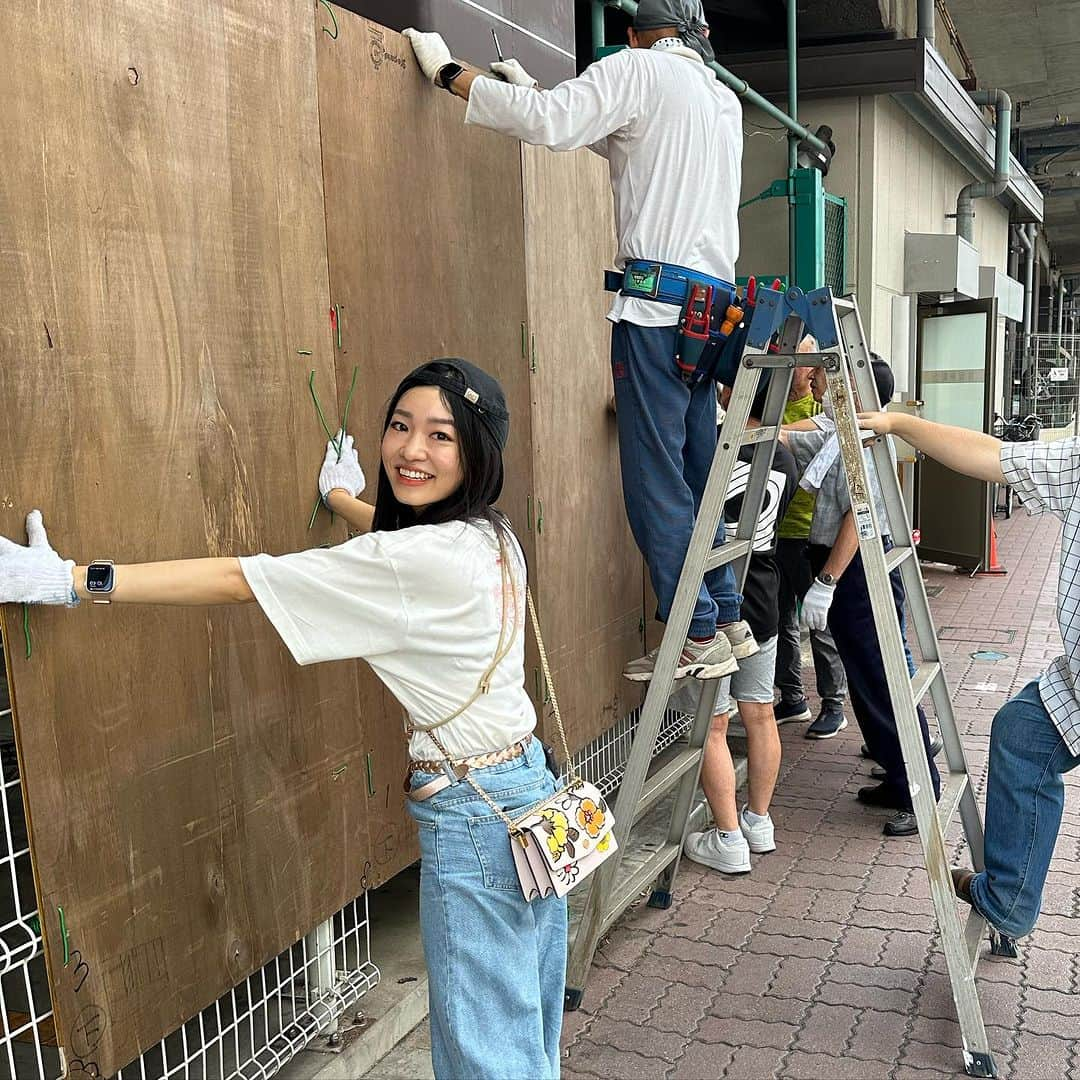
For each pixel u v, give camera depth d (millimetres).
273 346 2266
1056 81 15070
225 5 2104
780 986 3105
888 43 7570
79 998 1856
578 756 3986
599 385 3816
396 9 3012
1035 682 2832
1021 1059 2742
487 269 3094
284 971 2855
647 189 3025
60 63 1758
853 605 4129
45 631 1770
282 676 2332
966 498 10047
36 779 1766
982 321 9922
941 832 2734
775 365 2893
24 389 1714
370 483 2623
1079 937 3369
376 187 2609
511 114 2709
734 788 3918
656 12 3102
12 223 1687
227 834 2189
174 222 1999
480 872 1845
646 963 3250
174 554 2023
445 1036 1876
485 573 1849
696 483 3514
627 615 4121
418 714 1859
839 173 8062
